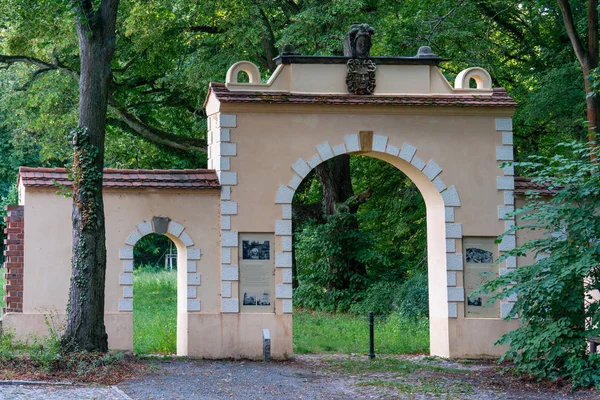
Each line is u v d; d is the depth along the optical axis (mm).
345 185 29047
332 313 27359
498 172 18844
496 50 28328
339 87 18359
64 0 15453
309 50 25891
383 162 29719
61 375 14133
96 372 14469
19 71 30375
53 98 27500
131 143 32344
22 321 16922
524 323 16219
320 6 24969
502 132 18938
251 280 17891
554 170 15547
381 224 30625
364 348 20156
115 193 17500
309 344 20562
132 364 15664
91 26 15664
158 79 29594
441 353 18688
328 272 28281
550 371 14992
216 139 18234
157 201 17656
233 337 17703
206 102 19203
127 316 17359
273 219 18000
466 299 18547
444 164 18672
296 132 18172
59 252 17188
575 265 14367
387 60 18562
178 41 27594
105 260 15805
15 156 42219
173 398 12945
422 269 27156
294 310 28234
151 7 24719
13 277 17047
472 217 18688
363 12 25734
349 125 18344
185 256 17812
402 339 21234
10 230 17141
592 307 14953
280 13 27828
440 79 18797
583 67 19844
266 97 17906
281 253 18000
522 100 28203
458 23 25625
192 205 17812
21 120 31250
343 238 27969
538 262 15195
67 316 15602
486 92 18891
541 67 28203
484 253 18703
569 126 26078
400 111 18500
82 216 15578
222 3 24812
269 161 18047
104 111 15883
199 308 17641
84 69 15750
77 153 15648
